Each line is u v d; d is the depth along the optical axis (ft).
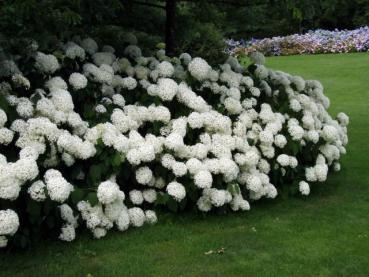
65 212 12.53
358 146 23.59
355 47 59.36
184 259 12.23
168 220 14.29
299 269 11.89
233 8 22.63
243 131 15.57
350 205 16.20
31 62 15.08
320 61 54.29
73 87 15.03
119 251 12.56
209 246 12.96
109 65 17.25
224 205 14.75
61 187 11.51
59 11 16.88
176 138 13.92
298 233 13.94
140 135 14.51
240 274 11.60
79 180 13.98
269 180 16.53
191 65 16.42
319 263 12.20
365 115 30.58
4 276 11.17
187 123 14.83
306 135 17.02
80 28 20.56
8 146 12.97
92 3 18.39
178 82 16.72
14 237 11.82
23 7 14.74
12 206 11.50
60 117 13.47
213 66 18.52
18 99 13.28
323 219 15.02
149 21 23.71
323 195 17.17
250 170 15.28
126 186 14.79
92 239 13.10
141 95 16.40
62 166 13.80
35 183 11.53
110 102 15.60
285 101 18.03
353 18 73.46
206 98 17.11
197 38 26.66
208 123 14.90
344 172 19.70
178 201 13.91
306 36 65.77
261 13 22.12
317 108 18.81
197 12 23.47
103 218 13.02
